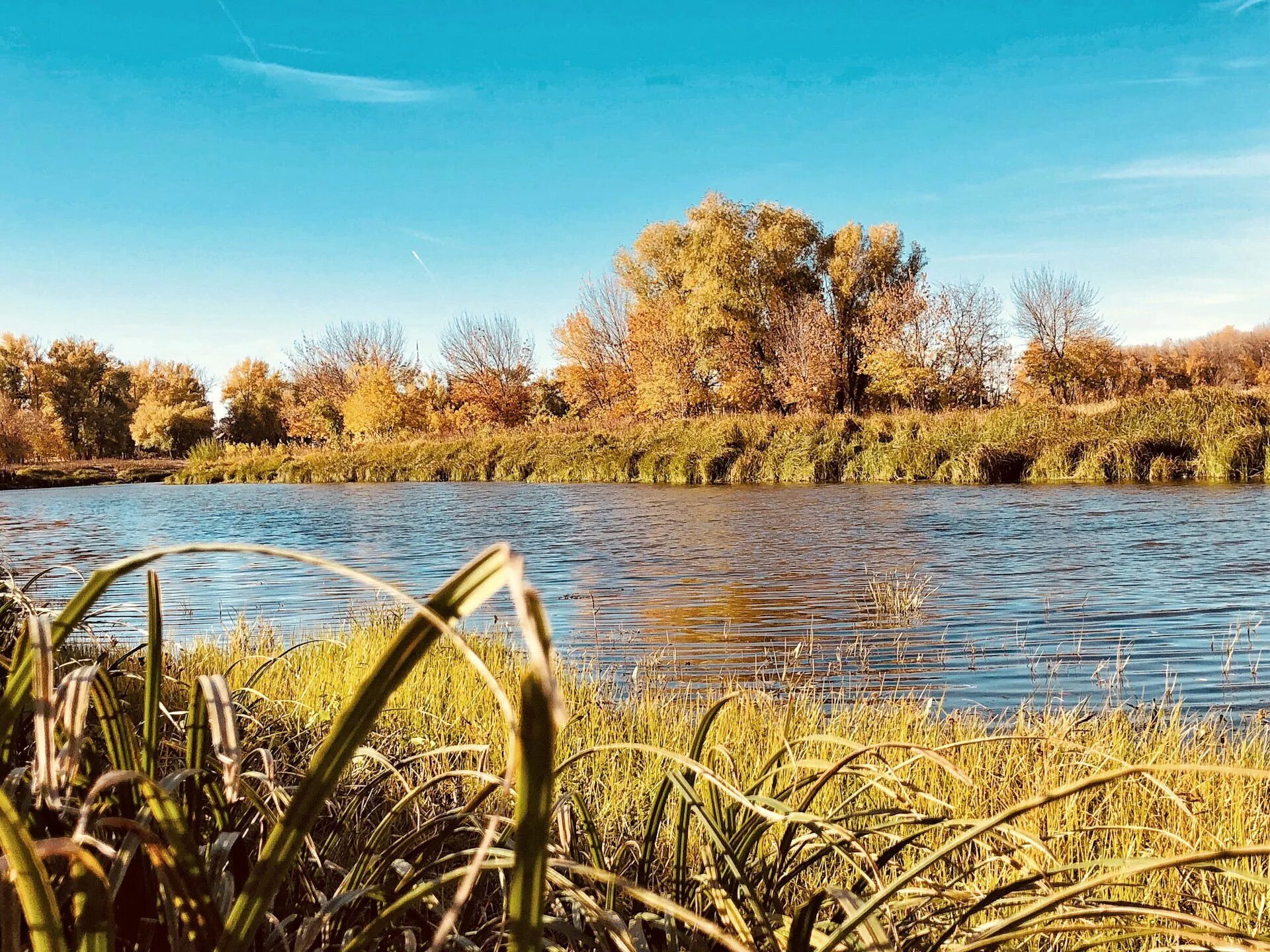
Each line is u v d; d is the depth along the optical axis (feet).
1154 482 85.51
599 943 5.17
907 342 141.28
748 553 48.11
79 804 5.18
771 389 163.12
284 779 9.00
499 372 181.57
